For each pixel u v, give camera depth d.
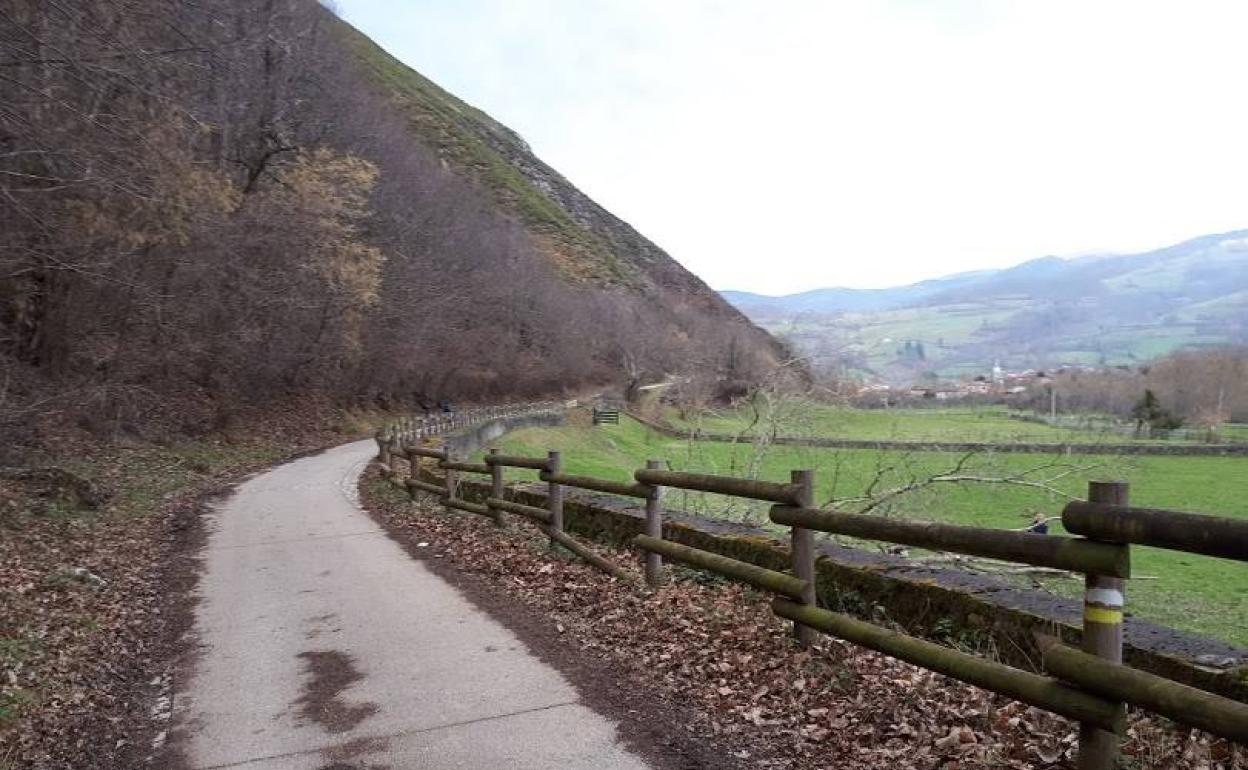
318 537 10.94
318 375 36.41
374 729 4.56
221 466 21.48
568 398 72.56
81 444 17.47
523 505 9.43
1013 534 3.34
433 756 4.18
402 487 15.26
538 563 8.13
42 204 12.40
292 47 30.95
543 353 74.69
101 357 19.77
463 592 7.43
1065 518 3.06
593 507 8.91
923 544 3.88
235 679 5.56
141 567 9.49
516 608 6.79
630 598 6.65
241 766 4.22
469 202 70.00
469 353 54.28
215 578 8.77
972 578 5.30
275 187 29.44
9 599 7.26
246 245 26.55
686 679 4.99
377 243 42.09
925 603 5.12
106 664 6.04
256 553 10.05
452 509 12.09
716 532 7.15
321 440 31.19
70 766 4.39
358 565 8.95
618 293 92.44
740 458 20.17
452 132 118.19
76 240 14.28
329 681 5.38
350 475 19.28
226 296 26.05
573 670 5.28
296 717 4.82
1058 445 15.02
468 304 55.12
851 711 4.33
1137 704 2.77
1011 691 3.32
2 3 8.52
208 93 17.94
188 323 23.83
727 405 19.75
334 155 34.28
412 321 44.09
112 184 10.91
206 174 17.50
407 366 44.31
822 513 4.69
